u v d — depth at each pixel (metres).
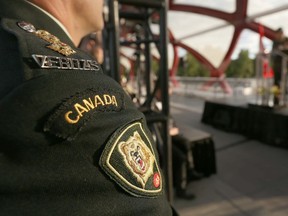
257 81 7.34
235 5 16.08
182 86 18.94
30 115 0.37
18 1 0.52
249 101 8.70
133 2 2.62
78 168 0.38
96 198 0.39
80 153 0.39
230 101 8.76
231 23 13.02
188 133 4.70
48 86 0.40
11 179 0.34
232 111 7.71
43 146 0.37
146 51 3.59
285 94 6.99
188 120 9.63
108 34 2.76
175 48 24.33
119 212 0.40
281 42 6.79
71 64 0.47
